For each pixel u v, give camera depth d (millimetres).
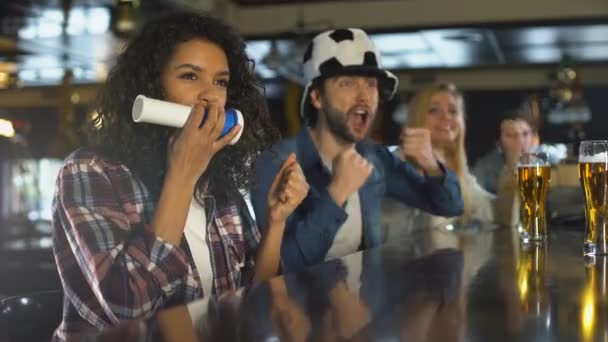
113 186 1206
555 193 2229
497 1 7348
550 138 8500
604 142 1305
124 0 4848
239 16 7742
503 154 2584
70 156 1207
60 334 1142
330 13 7672
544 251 1386
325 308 755
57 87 11922
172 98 1346
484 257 1276
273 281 960
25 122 9562
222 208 1448
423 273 1051
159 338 619
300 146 2131
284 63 8156
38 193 9273
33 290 3902
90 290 1142
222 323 677
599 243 1307
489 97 10992
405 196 2289
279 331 645
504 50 8859
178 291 1171
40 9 6176
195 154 1132
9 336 1121
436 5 7473
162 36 1360
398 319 700
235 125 1173
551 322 687
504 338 622
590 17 7141
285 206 1525
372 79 2223
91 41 7703
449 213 2236
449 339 616
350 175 1908
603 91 10625
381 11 7566
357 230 2098
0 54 8594
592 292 873
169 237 1118
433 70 10969
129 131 1281
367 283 944
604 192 1284
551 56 9320
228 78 1407
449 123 2574
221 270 1361
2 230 5875
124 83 1348
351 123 2180
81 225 1101
